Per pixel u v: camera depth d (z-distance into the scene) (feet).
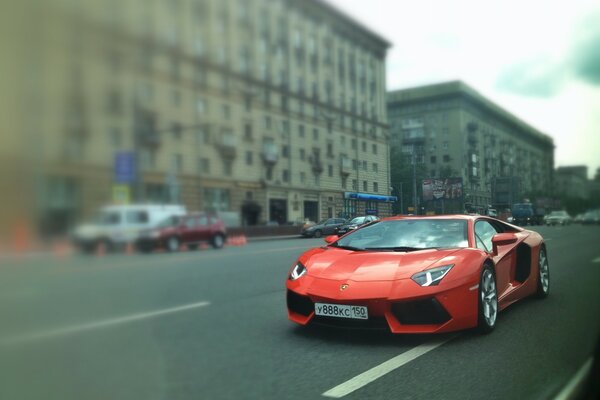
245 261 27.84
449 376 9.57
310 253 15.06
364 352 11.28
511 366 10.26
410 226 15.80
